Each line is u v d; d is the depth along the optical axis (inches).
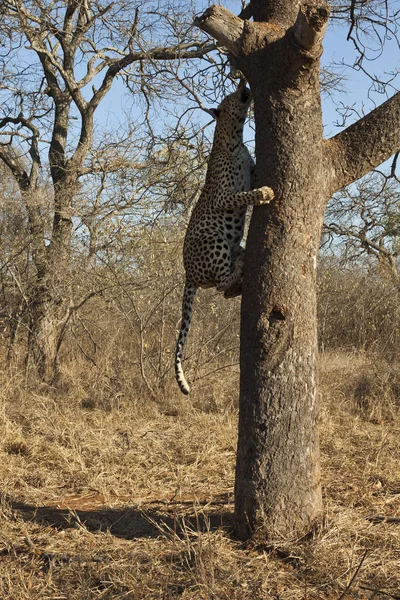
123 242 398.6
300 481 183.6
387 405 358.9
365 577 170.9
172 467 269.7
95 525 209.2
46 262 423.5
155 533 203.2
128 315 418.3
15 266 433.7
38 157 514.3
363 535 194.9
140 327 390.3
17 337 454.0
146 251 397.7
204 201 236.8
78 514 219.9
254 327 183.3
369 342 505.0
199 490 245.9
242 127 230.4
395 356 456.8
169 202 385.1
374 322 514.3
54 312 439.8
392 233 625.3
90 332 466.0
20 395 367.9
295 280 181.5
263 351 181.8
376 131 189.6
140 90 475.5
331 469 265.0
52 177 486.6
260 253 183.0
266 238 182.2
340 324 523.5
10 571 174.4
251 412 184.2
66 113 492.4
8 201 431.5
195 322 429.7
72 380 406.3
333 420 334.6
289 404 181.8
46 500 236.1
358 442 303.4
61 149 485.4
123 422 339.3
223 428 317.7
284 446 182.1
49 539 196.5
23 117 514.6
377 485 244.5
